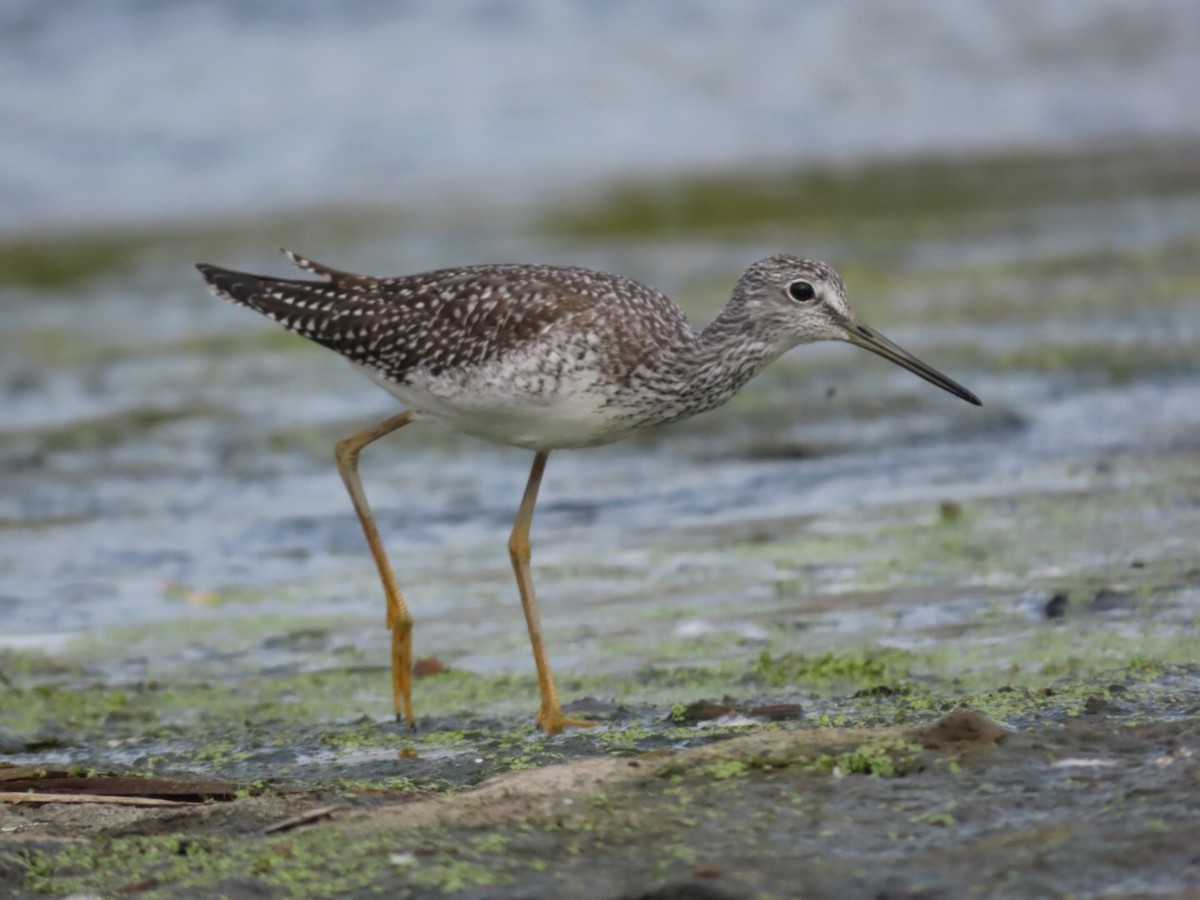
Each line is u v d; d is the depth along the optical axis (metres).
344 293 11.20
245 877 6.94
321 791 8.20
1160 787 7.18
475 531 14.92
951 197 28.84
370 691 10.96
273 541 14.93
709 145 32.12
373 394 19.64
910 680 10.04
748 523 14.36
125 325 23.62
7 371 21.36
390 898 6.63
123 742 10.04
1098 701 8.89
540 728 9.76
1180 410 16.94
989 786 7.39
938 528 13.58
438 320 10.59
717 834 7.04
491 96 33.34
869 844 6.86
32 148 30.55
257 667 11.63
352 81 33.50
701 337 11.09
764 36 36.78
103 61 33.41
